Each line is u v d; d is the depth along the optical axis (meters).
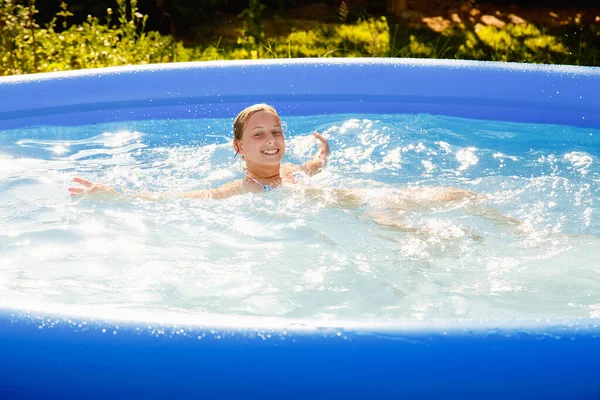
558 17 8.72
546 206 3.17
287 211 3.04
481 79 4.80
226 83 4.82
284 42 7.30
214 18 8.23
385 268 2.58
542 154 3.93
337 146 4.04
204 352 1.77
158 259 2.65
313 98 4.85
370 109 4.79
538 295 2.40
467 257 2.65
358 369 1.76
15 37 5.86
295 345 1.77
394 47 7.01
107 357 1.78
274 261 2.62
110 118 4.63
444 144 4.09
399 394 1.77
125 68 4.79
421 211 3.02
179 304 2.34
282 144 3.37
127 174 3.62
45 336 1.80
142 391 1.78
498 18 8.63
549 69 4.77
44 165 3.76
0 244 2.79
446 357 1.76
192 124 4.54
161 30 7.71
